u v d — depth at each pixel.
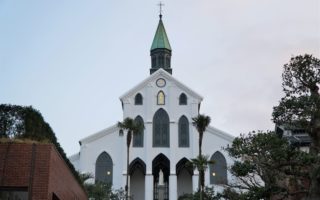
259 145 28.98
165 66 85.38
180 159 73.56
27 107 21.97
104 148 73.06
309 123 26.12
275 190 28.70
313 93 26.00
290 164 27.84
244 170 30.05
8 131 21.34
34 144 20.23
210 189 56.75
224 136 73.44
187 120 75.75
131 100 76.56
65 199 25.28
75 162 73.50
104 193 57.66
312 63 25.77
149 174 72.25
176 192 71.56
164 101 76.69
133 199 72.38
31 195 19.52
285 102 26.11
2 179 19.59
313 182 25.11
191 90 76.50
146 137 74.19
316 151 26.22
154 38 87.69
